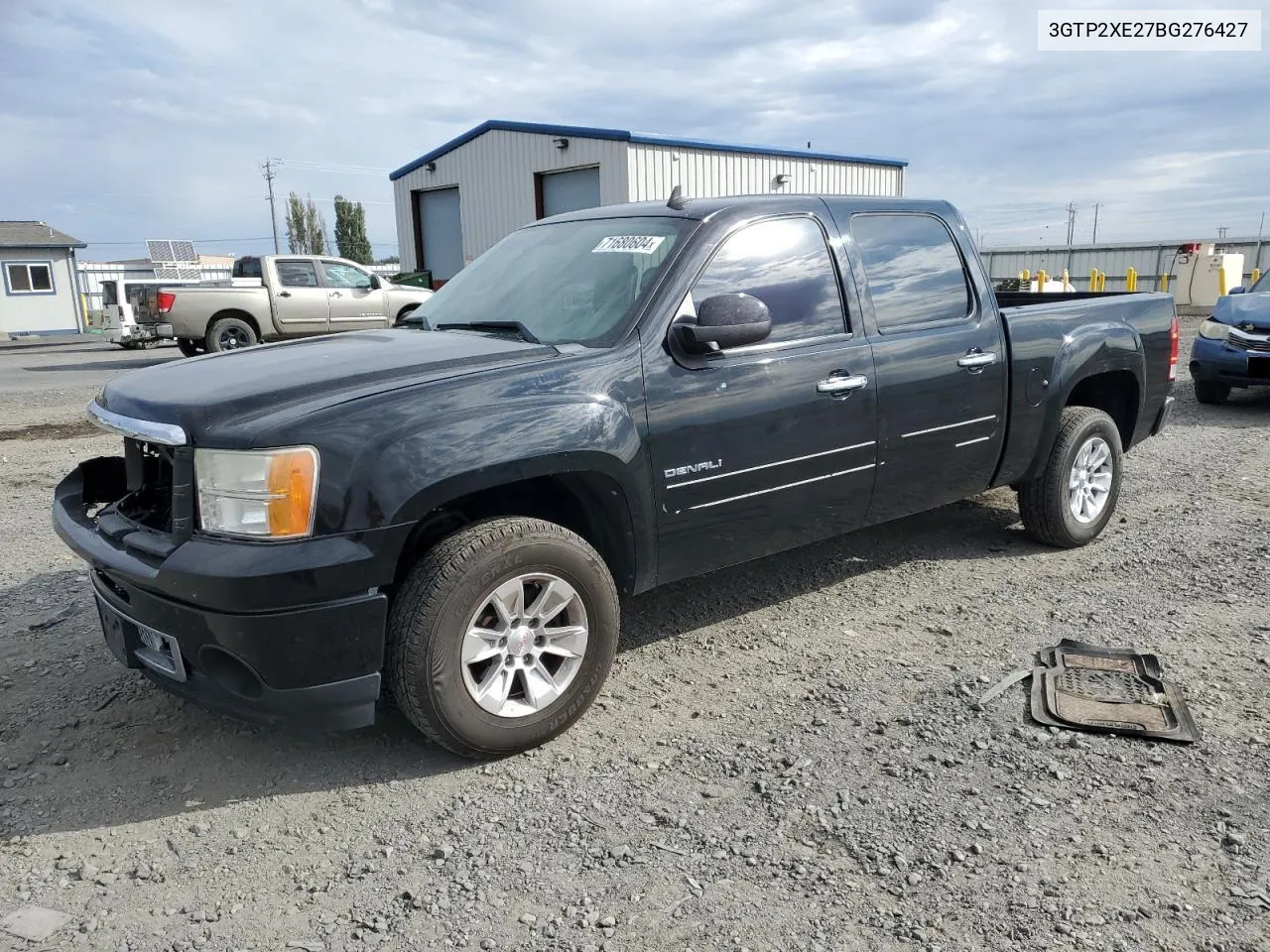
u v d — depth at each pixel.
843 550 5.36
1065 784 2.94
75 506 3.48
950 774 3.01
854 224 4.23
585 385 3.26
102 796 3.02
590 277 3.81
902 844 2.67
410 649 2.92
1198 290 23.69
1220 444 8.24
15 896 2.54
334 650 2.82
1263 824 2.71
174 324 16.25
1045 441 4.98
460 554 2.96
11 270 30.34
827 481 3.99
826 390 3.89
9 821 2.88
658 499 3.46
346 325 17.67
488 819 2.85
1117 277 32.16
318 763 3.20
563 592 3.21
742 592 4.73
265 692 2.82
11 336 30.48
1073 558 5.16
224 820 2.88
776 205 3.98
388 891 2.54
